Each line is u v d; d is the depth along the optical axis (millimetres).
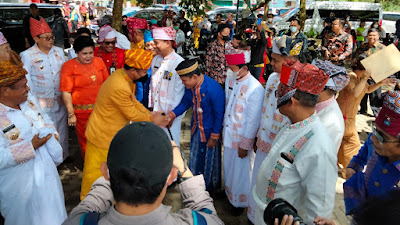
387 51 2277
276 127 2627
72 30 18469
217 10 14055
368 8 13008
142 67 2688
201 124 3213
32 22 3625
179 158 1313
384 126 1638
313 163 1678
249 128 2879
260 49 6750
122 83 2752
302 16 7316
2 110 2154
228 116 3062
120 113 2916
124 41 4645
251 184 3059
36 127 2359
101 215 1027
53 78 3840
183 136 5270
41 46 3725
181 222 1027
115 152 948
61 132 4105
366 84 3736
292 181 1788
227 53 2861
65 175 4023
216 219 1115
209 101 3104
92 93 3781
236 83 2992
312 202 1699
